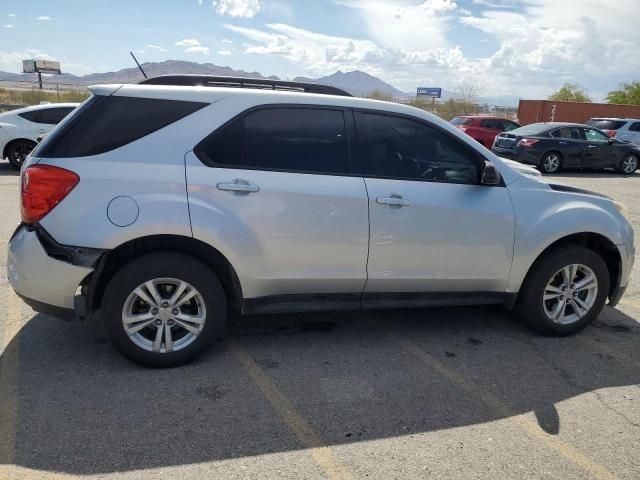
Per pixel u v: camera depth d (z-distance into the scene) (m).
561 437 2.95
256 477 2.52
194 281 3.41
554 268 4.13
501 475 2.61
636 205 10.73
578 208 4.12
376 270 3.74
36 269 3.21
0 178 10.85
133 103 3.34
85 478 2.45
